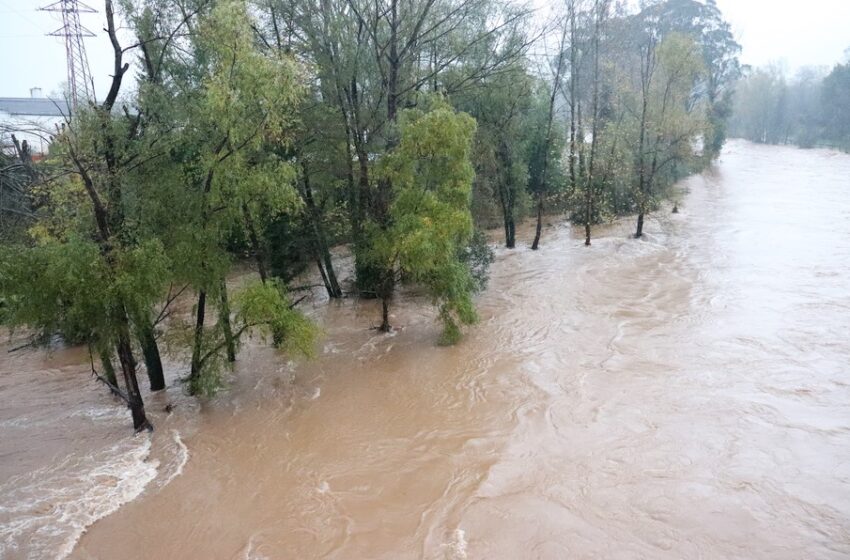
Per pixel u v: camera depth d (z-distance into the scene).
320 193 21.58
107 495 10.18
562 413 12.19
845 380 12.73
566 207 36.19
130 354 12.17
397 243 15.72
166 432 12.43
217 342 14.32
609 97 38.94
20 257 10.69
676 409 12.01
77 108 11.88
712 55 62.72
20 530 9.23
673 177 45.91
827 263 22.27
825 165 57.94
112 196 12.04
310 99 19.34
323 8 18.77
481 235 22.47
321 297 22.64
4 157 22.20
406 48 19.44
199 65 15.19
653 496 9.27
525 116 30.39
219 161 12.83
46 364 17.48
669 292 20.52
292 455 11.28
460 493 9.70
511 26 24.16
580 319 18.27
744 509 8.84
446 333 16.66
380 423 12.39
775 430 10.96
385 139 20.09
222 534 9.05
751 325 16.44
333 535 8.88
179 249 12.36
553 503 9.27
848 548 7.95
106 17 12.31
